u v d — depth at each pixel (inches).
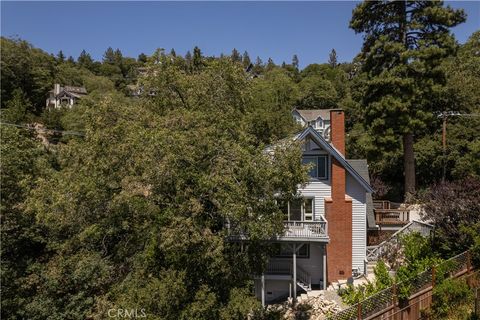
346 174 851.4
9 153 809.5
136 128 652.7
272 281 870.4
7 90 2783.0
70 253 779.4
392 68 1258.0
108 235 791.1
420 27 1228.5
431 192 773.9
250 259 674.2
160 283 562.3
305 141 832.9
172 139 570.9
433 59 1201.4
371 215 949.8
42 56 3572.8
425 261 629.9
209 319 572.7
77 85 4192.9
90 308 693.3
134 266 706.8
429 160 1360.7
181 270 589.9
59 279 714.8
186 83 783.1
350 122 2071.9
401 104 1192.8
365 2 1305.4
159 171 557.6
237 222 614.2
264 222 601.9
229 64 792.9
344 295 698.8
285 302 792.3
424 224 845.2
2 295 687.1
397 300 587.5
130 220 743.7
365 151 1385.3
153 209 647.1
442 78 1237.7
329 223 833.5
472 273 608.4
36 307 682.2
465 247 632.4
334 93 3038.9
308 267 850.8
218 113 713.6
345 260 831.1
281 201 667.4
